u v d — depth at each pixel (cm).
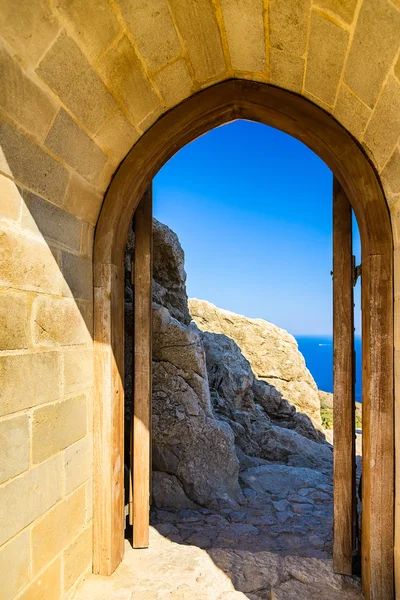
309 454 478
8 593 156
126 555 257
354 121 199
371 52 152
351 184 215
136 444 265
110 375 234
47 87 163
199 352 380
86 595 216
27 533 170
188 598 217
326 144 215
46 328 185
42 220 181
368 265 213
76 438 214
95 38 164
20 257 164
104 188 233
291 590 225
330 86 191
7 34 139
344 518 239
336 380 240
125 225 248
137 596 217
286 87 215
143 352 266
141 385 265
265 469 413
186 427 359
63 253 201
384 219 209
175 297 466
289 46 181
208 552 263
